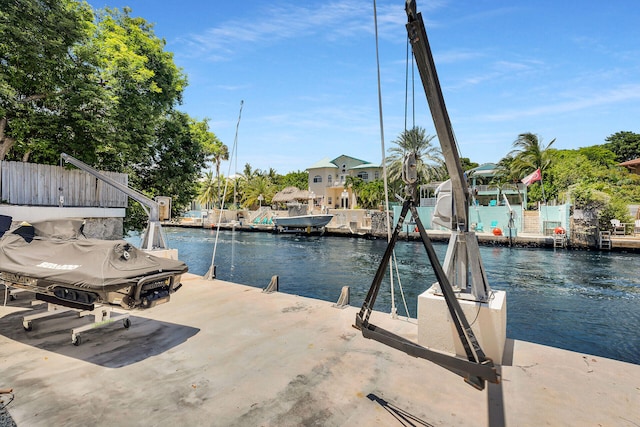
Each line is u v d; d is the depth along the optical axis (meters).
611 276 17.61
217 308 6.03
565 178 36.09
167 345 4.40
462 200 3.79
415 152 2.98
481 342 3.78
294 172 72.12
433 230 34.84
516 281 16.55
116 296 4.20
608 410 2.92
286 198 55.50
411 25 2.47
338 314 5.71
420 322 4.12
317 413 2.91
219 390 3.30
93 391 3.27
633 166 38.66
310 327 5.08
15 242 4.70
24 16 9.33
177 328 5.03
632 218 27.84
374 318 5.42
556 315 11.63
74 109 10.59
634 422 2.76
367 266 20.73
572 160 38.16
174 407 3.01
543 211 31.52
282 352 4.19
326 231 41.44
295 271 19.31
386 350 4.24
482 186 40.62
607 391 3.23
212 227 52.88
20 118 9.91
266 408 2.99
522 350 4.18
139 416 2.87
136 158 14.02
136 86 12.55
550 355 4.04
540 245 27.88
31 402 3.05
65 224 5.09
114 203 12.62
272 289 7.24
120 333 4.82
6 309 5.86
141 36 14.76
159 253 8.46
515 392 3.22
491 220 33.84
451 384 3.40
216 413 2.92
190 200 19.39
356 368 3.76
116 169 13.43
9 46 9.12
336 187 52.91
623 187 32.38
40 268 4.18
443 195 4.23
